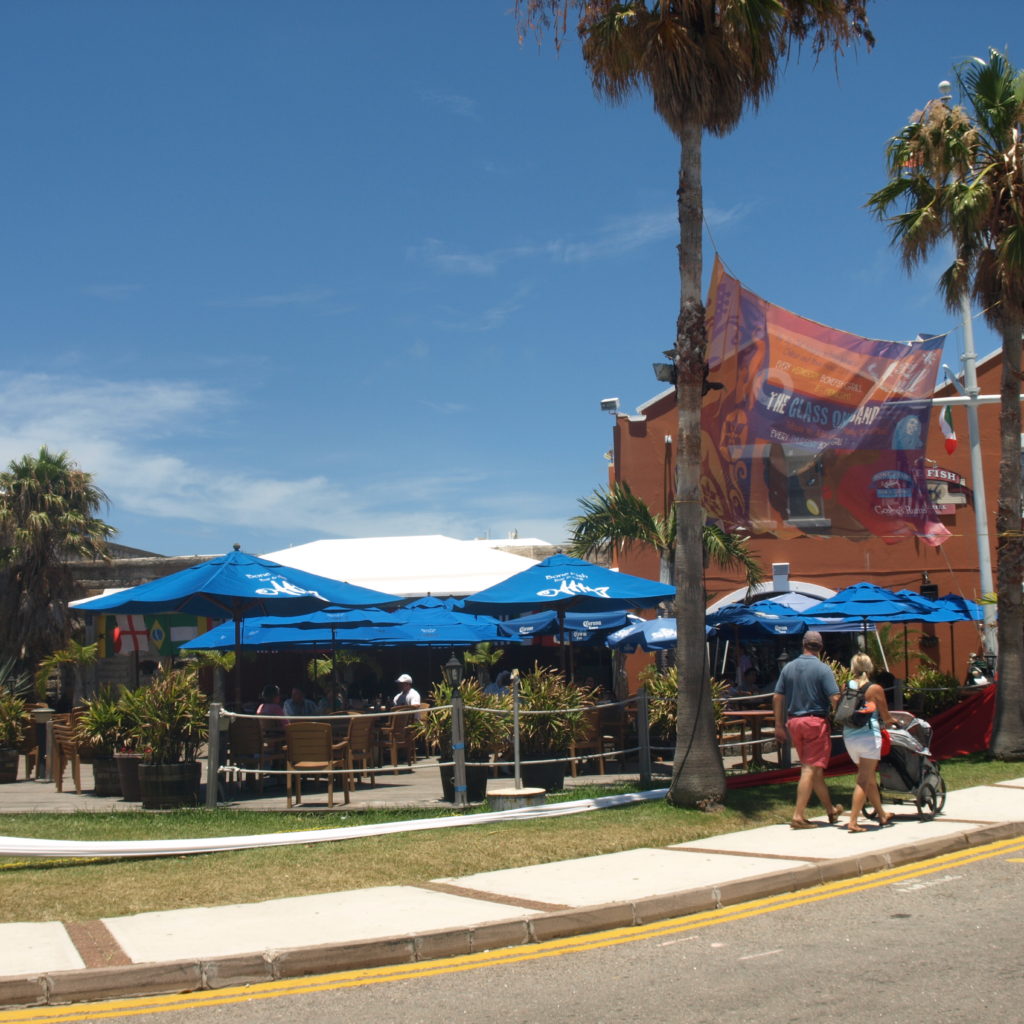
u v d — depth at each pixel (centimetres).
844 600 1792
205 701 1320
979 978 594
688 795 1185
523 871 904
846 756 1477
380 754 1703
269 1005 586
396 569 2405
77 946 667
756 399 1689
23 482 2925
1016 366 1653
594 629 2058
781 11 1187
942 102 1653
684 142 1249
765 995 577
